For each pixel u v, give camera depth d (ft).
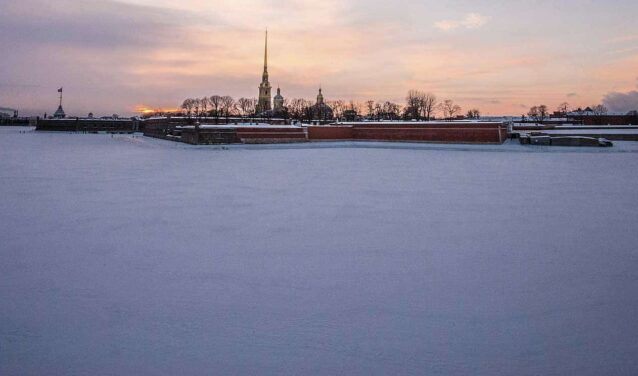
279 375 25.04
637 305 33.76
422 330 30.09
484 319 31.58
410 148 207.72
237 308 33.53
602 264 42.93
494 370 25.41
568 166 126.00
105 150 190.19
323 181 96.58
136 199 75.82
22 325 30.68
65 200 74.84
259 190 84.74
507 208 68.59
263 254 46.37
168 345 28.19
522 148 189.98
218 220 61.05
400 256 45.65
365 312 32.83
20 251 47.16
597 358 26.55
